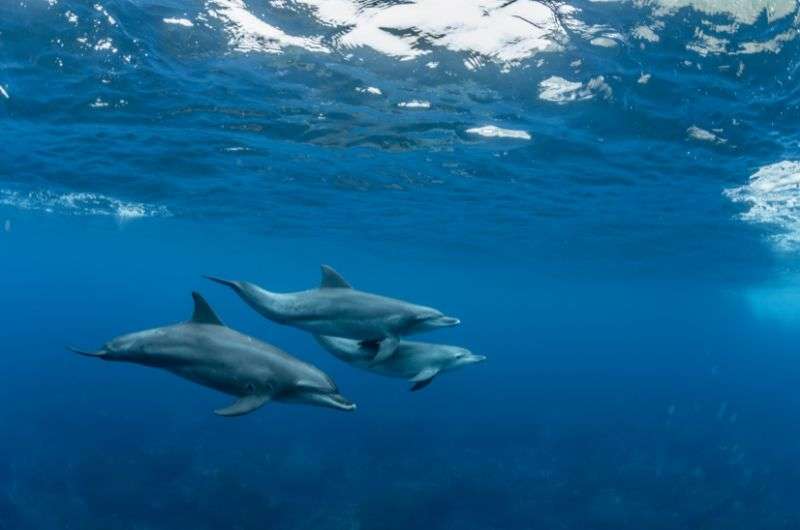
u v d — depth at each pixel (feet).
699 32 35.91
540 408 136.77
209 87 46.24
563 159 59.11
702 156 54.75
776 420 135.95
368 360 22.39
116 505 62.13
